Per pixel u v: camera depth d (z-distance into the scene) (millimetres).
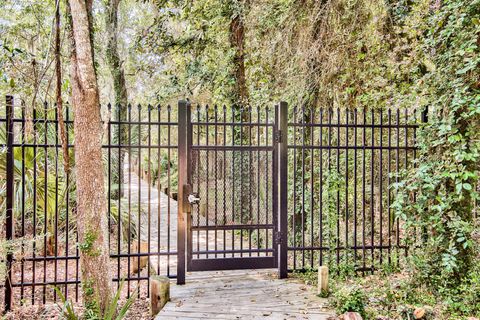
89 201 3736
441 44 4586
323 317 3756
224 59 8984
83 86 3676
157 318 3732
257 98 8320
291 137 7469
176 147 4762
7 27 6516
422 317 3855
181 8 9367
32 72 4680
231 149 4883
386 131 6715
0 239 4336
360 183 6809
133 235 7246
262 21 7906
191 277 4945
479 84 4188
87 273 3760
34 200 4434
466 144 4340
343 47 7031
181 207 4711
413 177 4648
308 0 7070
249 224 4957
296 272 5082
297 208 7320
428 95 4902
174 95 10531
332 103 7434
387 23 6738
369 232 6535
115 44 9883
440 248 4609
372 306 4090
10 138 4352
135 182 16172
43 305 4480
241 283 4715
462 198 4402
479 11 4117
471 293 4141
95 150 3740
